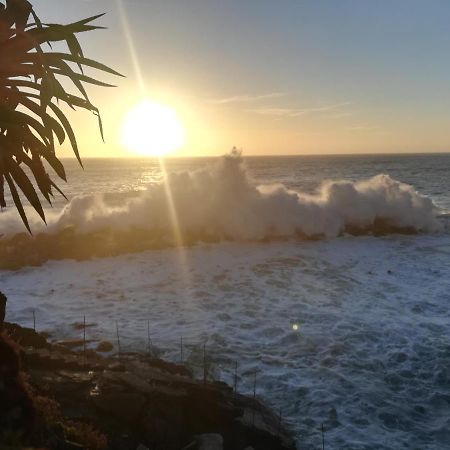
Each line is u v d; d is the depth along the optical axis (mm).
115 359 6746
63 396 5070
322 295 10977
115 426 4840
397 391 6949
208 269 13078
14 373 3996
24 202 29094
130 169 113312
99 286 11523
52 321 9273
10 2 2787
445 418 6352
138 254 14516
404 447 5730
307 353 8008
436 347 8234
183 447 5008
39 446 3688
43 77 2756
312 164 123688
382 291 11281
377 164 116750
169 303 10367
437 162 129750
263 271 12953
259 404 6230
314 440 5812
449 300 10648
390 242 16859
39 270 12836
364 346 8281
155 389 5383
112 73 2986
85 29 2920
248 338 8570
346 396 6746
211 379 7059
